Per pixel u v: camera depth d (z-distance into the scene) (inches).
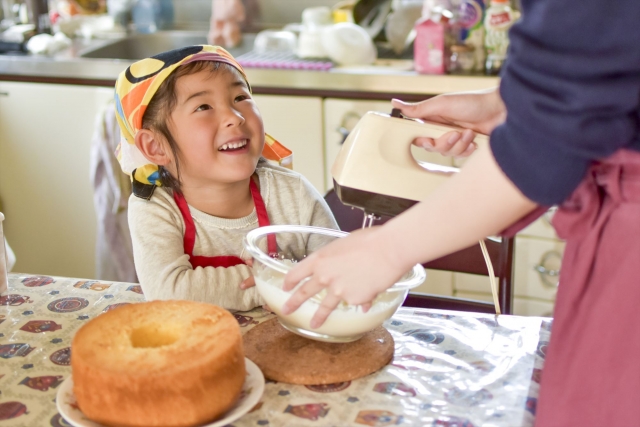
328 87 86.5
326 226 52.4
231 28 107.2
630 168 26.9
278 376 34.3
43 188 98.3
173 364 29.2
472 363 36.1
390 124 37.6
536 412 29.9
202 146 45.6
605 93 24.0
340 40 90.0
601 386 27.4
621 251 27.2
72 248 101.0
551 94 24.5
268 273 36.4
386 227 28.7
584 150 24.8
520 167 25.5
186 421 29.2
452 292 90.7
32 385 34.2
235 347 30.7
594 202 27.8
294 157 90.1
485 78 81.7
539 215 28.5
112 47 107.6
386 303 35.3
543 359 36.4
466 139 38.2
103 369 28.7
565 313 28.8
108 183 90.8
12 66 94.4
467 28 84.8
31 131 95.8
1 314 41.1
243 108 46.8
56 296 43.7
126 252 92.6
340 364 35.1
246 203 50.8
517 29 25.4
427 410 32.3
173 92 45.2
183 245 48.3
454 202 27.0
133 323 32.7
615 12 23.2
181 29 116.6
